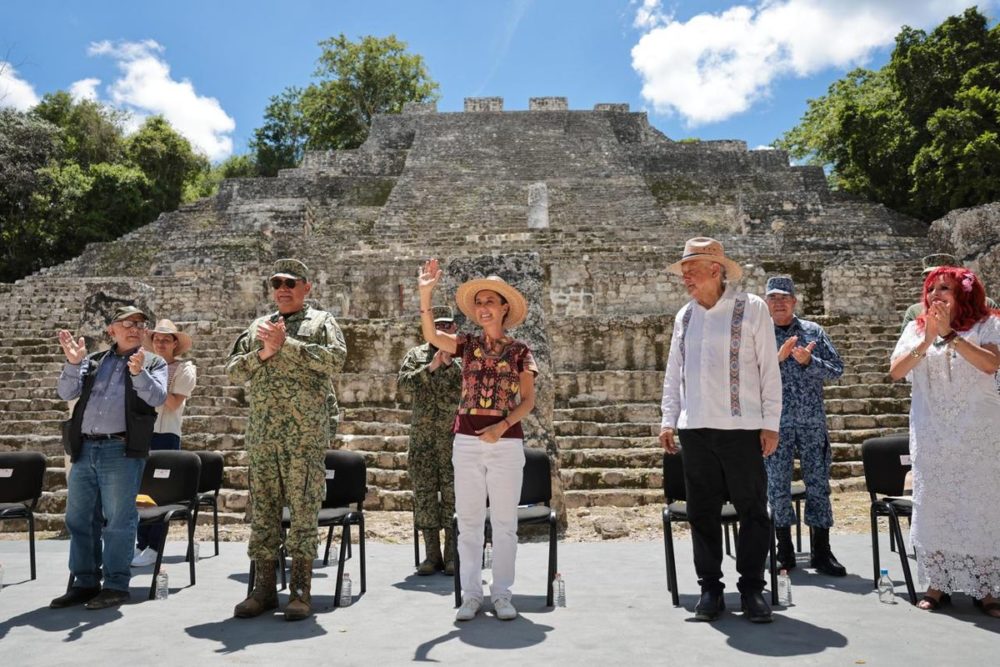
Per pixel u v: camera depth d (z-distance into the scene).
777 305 5.50
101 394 4.66
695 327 4.21
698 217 31.30
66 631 3.87
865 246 24.06
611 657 3.29
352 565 6.06
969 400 4.14
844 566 5.46
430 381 5.97
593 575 5.33
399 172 38.00
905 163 30.81
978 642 3.48
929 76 29.83
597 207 29.53
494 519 4.21
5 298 18.47
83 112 40.66
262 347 4.29
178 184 42.25
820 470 5.26
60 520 8.36
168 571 5.80
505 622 3.97
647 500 8.96
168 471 5.32
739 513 4.05
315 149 50.00
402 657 3.33
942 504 4.14
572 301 17.67
